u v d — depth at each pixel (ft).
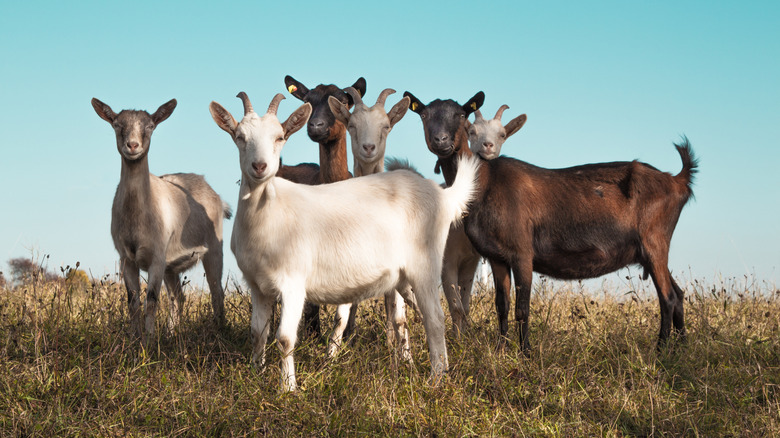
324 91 24.70
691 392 17.62
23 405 14.92
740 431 14.90
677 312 22.38
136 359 17.58
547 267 22.70
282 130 16.44
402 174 19.30
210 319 22.06
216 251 27.71
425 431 14.42
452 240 23.06
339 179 24.79
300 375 16.90
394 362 17.80
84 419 14.39
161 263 23.36
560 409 16.10
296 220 16.92
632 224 22.25
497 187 21.71
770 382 17.48
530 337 21.90
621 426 15.53
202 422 14.39
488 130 30.94
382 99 23.56
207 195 27.78
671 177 22.88
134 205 22.47
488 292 28.76
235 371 16.75
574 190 22.31
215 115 16.40
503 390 16.66
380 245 17.89
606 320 23.29
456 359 18.99
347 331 22.45
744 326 22.68
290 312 16.60
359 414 14.66
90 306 22.11
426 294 18.49
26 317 21.24
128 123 21.98
